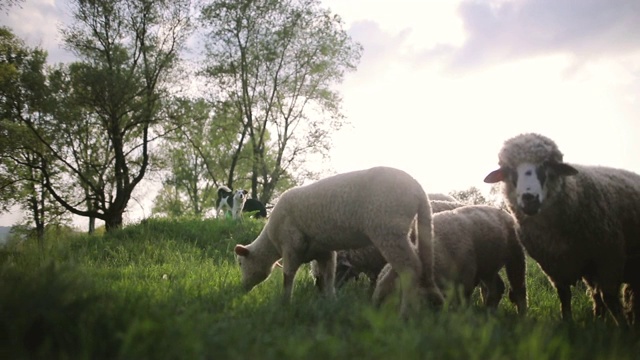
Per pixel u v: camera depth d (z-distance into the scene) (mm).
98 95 26312
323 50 32656
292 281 7438
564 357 4125
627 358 4480
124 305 4477
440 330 4137
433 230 6871
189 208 43844
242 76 32750
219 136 34719
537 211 6043
